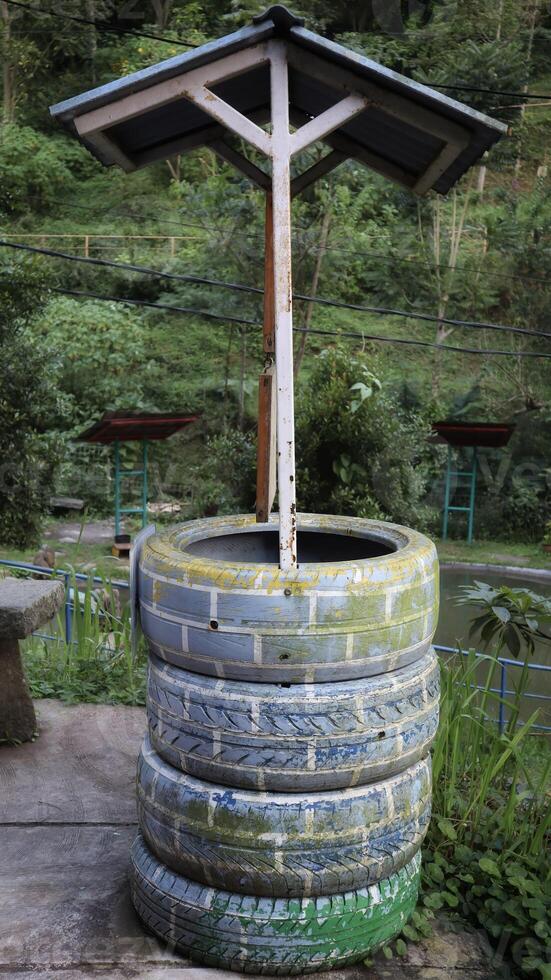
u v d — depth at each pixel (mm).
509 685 7715
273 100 2156
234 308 18328
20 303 12375
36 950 2293
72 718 4082
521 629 3246
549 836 2990
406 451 14383
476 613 10859
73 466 16156
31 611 3553
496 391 18047
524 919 2451
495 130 2246
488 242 19078
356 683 2135
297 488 13867
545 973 2227
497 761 3203
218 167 21078
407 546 2396
